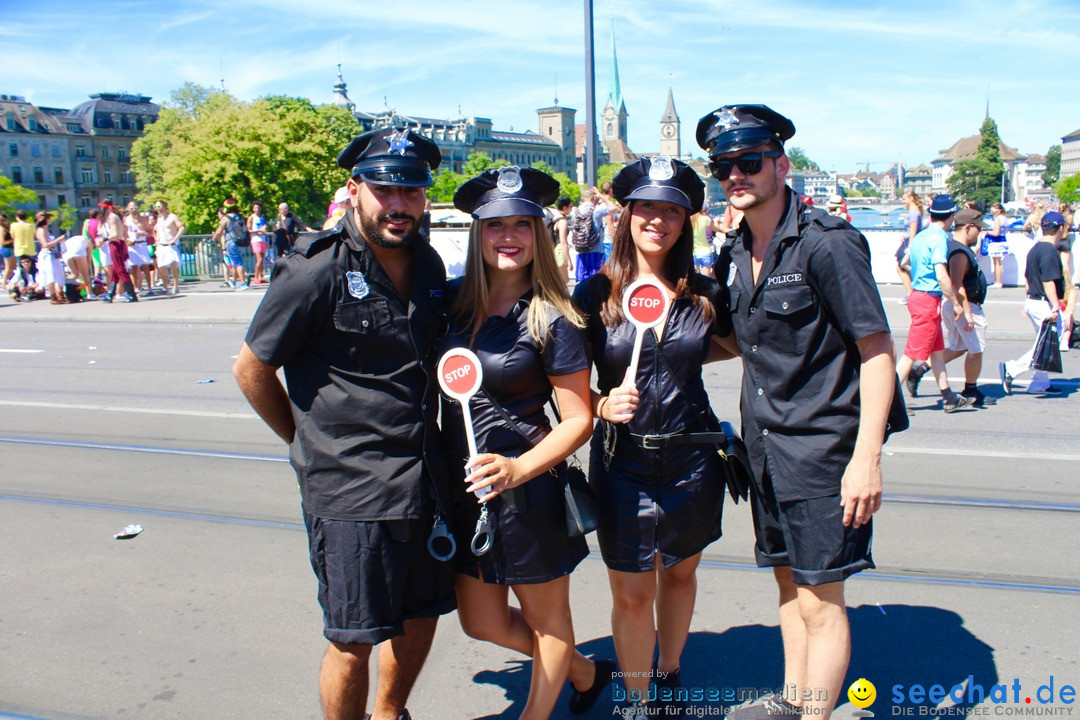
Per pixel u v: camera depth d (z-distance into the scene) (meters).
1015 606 3.81
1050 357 7.81
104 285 17.62
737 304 2.79
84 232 17.72
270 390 2.64
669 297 2.83
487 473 2.52
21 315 14.95
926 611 3.78
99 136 120.94
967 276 7.37
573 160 191.75
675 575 3.04
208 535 4.80
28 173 114.81
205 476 5.80
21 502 5.36
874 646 3.50
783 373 2.68
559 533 2.73
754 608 3.88
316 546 2.56
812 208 2.71
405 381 2.56
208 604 3.99
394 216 2.44
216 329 13.25
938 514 4.89
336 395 2.52
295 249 2.50
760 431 2.76
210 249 20.77
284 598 4.05
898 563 4.27
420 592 2.67
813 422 2.64
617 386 2.92
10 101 114.75
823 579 2.61
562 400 2.70
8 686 3.32
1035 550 4.39
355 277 2.48
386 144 2.45
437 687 3.32
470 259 2.69
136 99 126.56
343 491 2.51
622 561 2.90
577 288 3.01
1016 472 5.62
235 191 61.91
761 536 2.93
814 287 2.60
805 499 2.64
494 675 3.40
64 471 5.97
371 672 3.42
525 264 2.65
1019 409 7.45
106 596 4.08
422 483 2.58
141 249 17.45
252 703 3.20
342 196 8.83
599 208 13.27
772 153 2.61
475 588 2.83
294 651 3.57
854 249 2.54
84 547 4.66
